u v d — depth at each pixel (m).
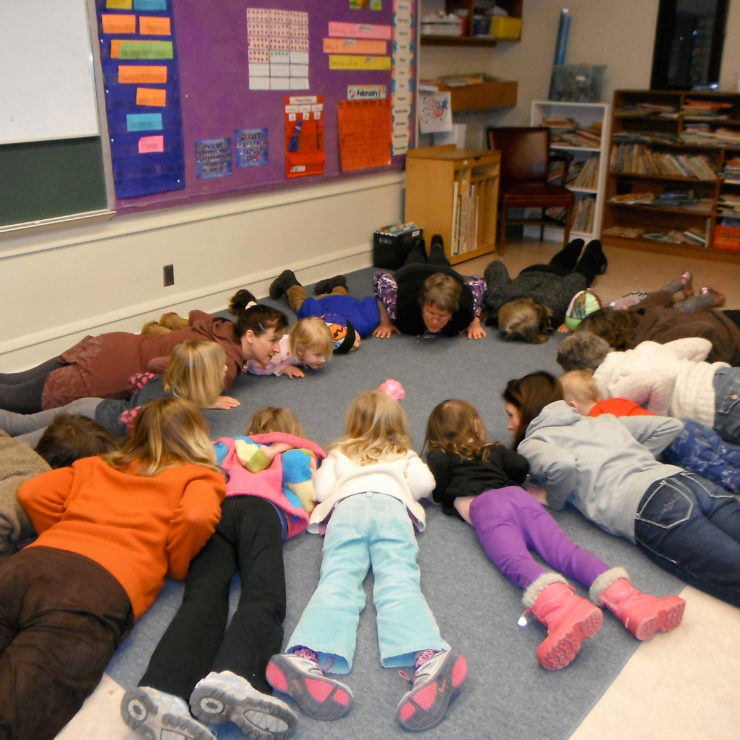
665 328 3.02
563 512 2.15
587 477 2.01
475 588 1.85
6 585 1.52
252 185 4.01
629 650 1.65
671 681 1.57
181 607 1.64
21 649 1.42
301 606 1.78
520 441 2.22
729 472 2.23
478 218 5.13
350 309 3.60
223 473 1.92
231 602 1.78
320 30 4.13
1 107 2.86
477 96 5.50
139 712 1.31
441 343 3.55
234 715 1.34
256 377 3.15
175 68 3.46
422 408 2.85
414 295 3.54
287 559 1.95
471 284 3.61
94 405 2.40
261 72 3.87
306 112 4.19
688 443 2.29
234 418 2.78
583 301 3.55
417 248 4.58
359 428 2.07
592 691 1.54
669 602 1.63
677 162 5.12
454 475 2.07
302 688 1.43
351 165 4.58
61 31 2.98
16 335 3.17
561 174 5.64
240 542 1.80
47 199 3.11
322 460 2.18
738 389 2.40
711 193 5.22
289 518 1.97
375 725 1.46
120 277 3.52
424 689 1.42
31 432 2.33
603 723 1.46
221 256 3.98
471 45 5.65
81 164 3.20
